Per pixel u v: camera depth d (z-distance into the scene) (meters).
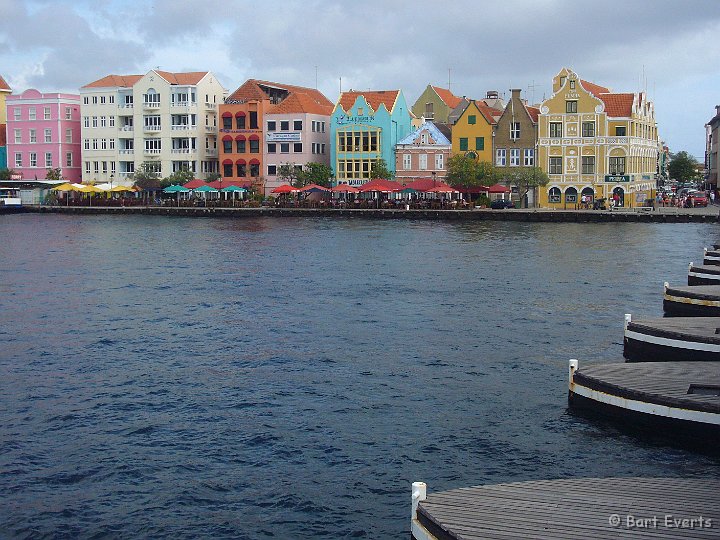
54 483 21.08
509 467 21.89
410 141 131.50
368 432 24.47
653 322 31.91
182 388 28.84
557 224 104.50
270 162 140.25
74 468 21.95
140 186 137.50
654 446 23.08
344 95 137.88
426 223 107.00
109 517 19.39
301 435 24.23
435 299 46.22
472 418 25.59
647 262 62.62
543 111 123.50
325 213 121.44
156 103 146.38
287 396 27.91
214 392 28.36
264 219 117.25
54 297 47.41
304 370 31.16
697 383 24.73
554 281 52.91
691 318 32.72
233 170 142.25
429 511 16.47
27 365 31.95
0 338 36.59
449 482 21.02
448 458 22.52
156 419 25.64
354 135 135.00
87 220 118.25
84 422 25.38
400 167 132.12
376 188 117.25
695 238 82.81
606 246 75.06
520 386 28.91
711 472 21.39
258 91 143.25
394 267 60.34
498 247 74.75
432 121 143.25
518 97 125.69
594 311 42.53
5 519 19.27
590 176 122.31
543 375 30.31
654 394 23.67
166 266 61.69
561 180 123.75
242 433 24.39
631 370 26.28
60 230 98.25
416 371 30.94
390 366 31.66
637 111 123.12
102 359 32.94
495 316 41.25
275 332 37.78
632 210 114.44
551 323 39.53
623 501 16.91
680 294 39.09
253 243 79.81
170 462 22.34
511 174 120.88
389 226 102.00
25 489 20.73
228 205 129.25
